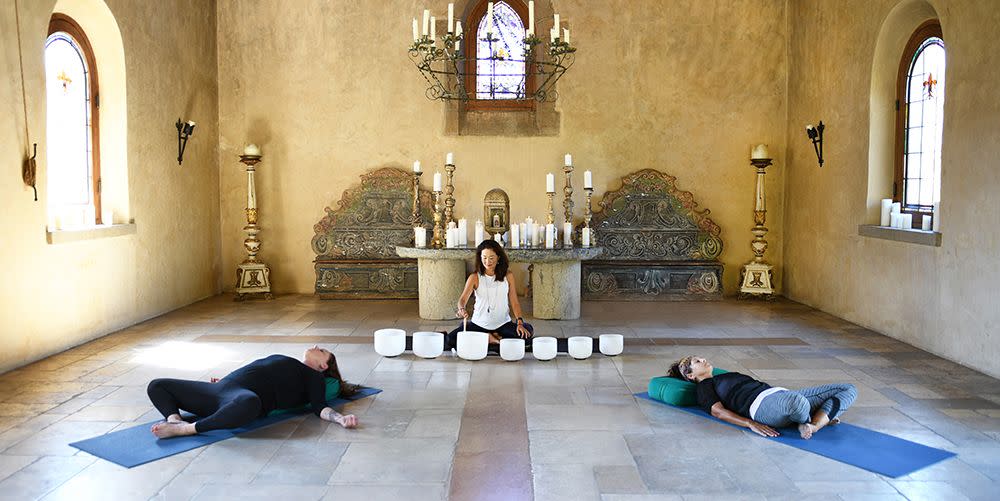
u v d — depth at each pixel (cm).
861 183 784
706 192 999
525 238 823
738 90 991
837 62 838
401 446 422
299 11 993
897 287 715
